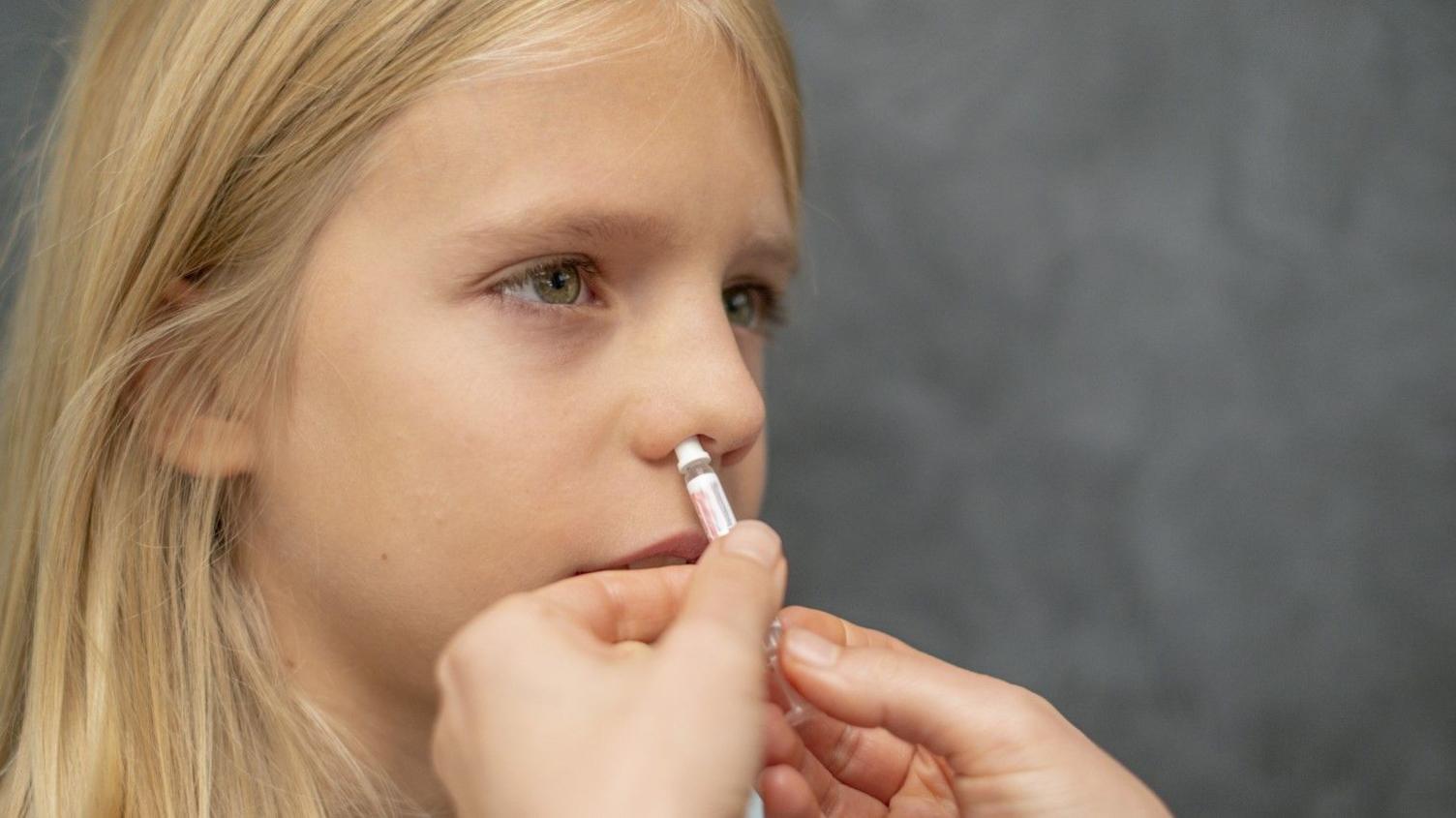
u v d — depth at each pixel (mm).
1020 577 859
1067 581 860
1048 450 860
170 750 658
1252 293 861
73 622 671
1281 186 862
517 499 634
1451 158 868
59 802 659
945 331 855
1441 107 867
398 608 645
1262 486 863
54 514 673
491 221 633
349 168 645
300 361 650
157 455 670
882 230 852
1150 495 860
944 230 854
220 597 668
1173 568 861
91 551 672
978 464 858
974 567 858
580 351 640
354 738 667
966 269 855
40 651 673
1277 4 860
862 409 853
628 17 645
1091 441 860
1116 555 861
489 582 637
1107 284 859
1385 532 865
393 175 641
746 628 558
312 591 658
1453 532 865
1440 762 865
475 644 564
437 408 635
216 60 668
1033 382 859
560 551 636
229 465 663
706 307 649
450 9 642
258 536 667
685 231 646
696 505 633
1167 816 595
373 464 642
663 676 547
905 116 851
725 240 655
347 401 645
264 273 655
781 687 635
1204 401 861
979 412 857
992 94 854
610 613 603
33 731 668
